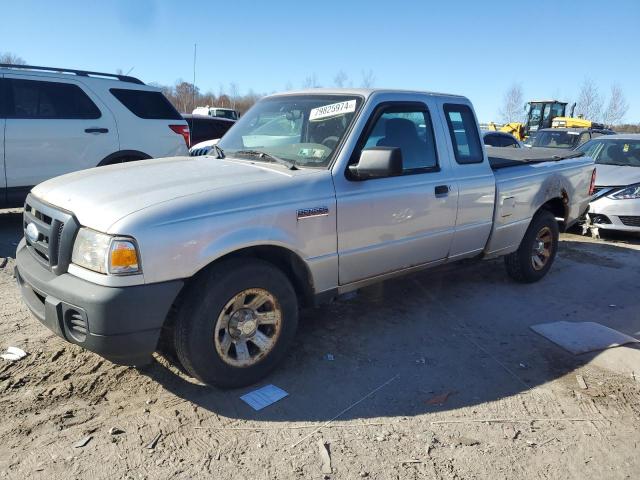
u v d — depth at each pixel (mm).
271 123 4312
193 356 3092
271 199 3297
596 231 8328
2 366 3457
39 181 6859
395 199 3965
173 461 2668
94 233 2855
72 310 2855
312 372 3613
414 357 3906
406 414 3170
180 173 3521
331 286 3758
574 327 4559
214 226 3029
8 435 2793
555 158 5965
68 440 2783
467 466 2734
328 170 3645
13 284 4980
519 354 4039
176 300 3113
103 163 7344
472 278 5941
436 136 4430
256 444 2828
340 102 4051
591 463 2809
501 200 4949
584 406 3348
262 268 3281
